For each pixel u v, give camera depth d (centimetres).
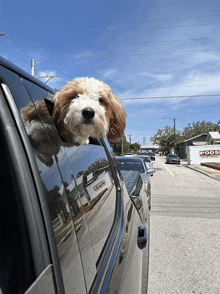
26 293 57
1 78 79
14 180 70
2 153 72
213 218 566
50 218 75
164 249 389
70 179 99
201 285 289
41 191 75
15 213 69
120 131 190
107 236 136
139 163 693
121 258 136
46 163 83
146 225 265
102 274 106
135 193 289
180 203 720
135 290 154
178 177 1434
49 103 127
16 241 67
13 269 66
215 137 3647
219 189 985
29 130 81
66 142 126
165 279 302
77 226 93
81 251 91
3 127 72
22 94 86
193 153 2698
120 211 182
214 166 2070
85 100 148
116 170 227
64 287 72
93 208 126
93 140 184
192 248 393
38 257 67
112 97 178
